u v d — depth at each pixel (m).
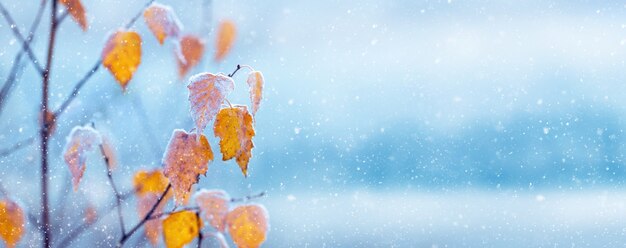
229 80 1.08
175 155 1.08
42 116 1.15
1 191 1.13
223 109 1.08
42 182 1.15
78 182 1.09
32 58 1.14
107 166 1.14
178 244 1.10
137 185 1.13
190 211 1.10
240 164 1.08
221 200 1.11
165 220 1.10
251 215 1.11
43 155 1.15
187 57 1.13
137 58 1.12
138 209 1.13
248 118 1.09
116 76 1.12
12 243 1.12
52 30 1.14
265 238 1.11
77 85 1.15
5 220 1.12
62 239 1.18
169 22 1.12
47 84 1.15
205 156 1.09
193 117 1.07
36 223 1.14
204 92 1.08
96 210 1.21
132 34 1.11
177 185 1.08
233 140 1.08
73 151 1.09
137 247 1.11
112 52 1.11
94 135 1.10
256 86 1.08
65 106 1.15
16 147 1.15
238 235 1.11
